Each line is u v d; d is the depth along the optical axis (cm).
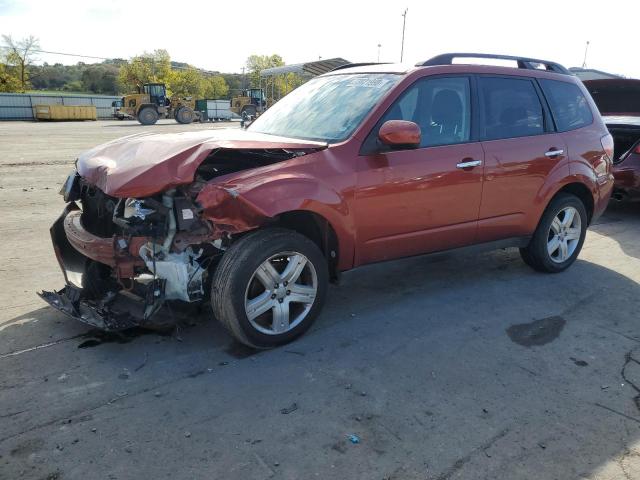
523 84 492
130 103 3903
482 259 581
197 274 339
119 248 337
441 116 432
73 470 248
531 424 294
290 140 385
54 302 384
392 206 398
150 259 336
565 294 487
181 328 393
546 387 332
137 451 262
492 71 471
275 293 360
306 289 375
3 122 4378
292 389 321
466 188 437
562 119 517
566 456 268
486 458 265
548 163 491
